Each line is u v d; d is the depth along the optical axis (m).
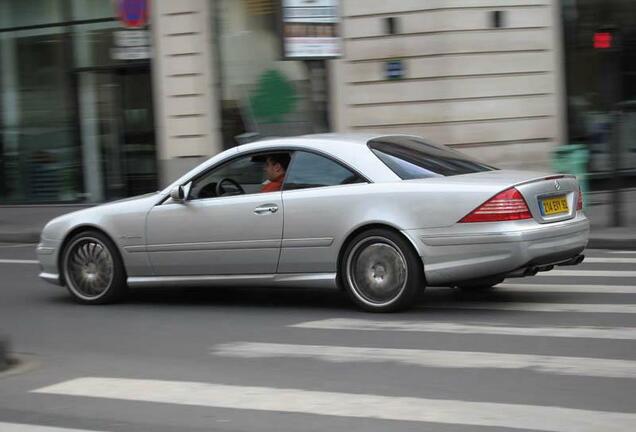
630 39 17.77
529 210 7.56
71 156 21.19
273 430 4.95
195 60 19.31
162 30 19.50
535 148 17.66
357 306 8.31
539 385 5.64
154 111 20.05
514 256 7.45
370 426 4.95
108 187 20.88
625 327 7.24
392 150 8.22
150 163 20.38
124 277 9.10
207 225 8.53
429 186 7.72
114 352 7.12
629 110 17.98
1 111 21.73
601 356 6.31
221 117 19.42
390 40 17.48
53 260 9.38
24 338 7.82
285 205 8.20
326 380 5.97
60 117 21.20
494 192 7.50
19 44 21.44
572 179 8.27
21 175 21.69
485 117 17.33
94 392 5.89
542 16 17.52
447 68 17.14
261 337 7.41
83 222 9.15
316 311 8.40
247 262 8.41
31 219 18.89
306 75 18.61
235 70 19.28
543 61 17.59
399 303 7.87
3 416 5.44
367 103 17.83
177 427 5.08
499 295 8.88
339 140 8.31
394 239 7.79
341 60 17.91
